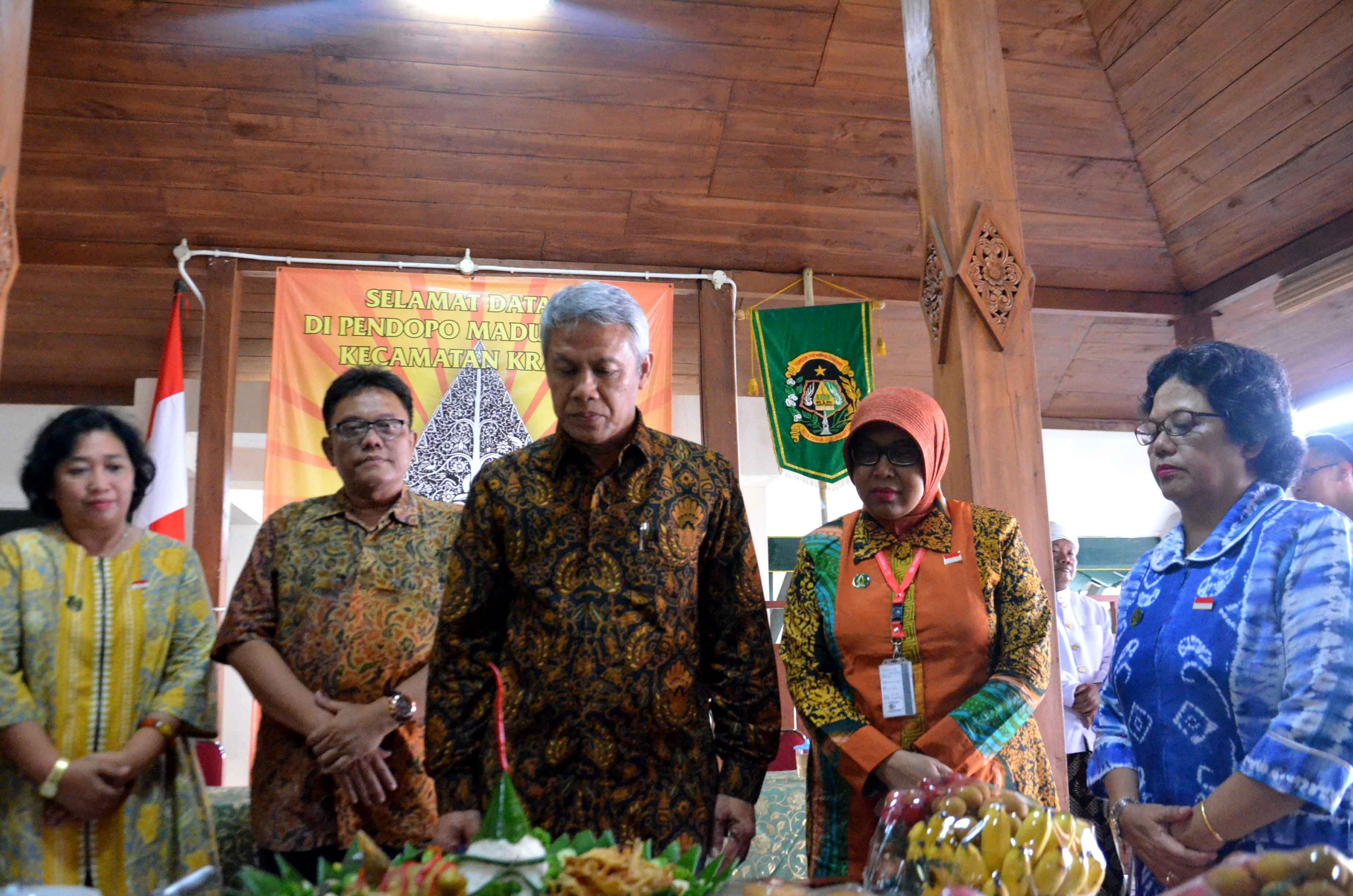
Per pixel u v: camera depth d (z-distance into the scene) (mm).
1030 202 6504
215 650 2295
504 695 1846
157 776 2252
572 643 1810
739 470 6699
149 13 5168
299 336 5535
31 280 6090
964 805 1082
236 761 7188
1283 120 5852
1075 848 1045
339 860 2195
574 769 1786
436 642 1912
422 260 6129
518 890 928
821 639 2092
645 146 5930
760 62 5691
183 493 4996
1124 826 1632
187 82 5391
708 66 5676
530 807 1767
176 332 5383
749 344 7172
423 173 5863
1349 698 1443
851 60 5742
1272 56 5613
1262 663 1564
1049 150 6293
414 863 957
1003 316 3320
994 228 3367
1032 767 1923
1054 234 6684
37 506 2346
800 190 6211
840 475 5898
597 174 5996
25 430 6781
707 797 1828
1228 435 1714
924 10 3594
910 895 1048
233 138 5598
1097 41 5902
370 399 2457
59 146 5523
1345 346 7215
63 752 2154
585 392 1835
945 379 3350
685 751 1826
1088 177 6434
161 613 2328
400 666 2285
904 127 6020
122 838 2150
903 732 1922
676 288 6344
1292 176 6074
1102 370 7883
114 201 5758
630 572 1847
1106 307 6945
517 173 5934
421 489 5434
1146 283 6996
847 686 2047
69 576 2270
